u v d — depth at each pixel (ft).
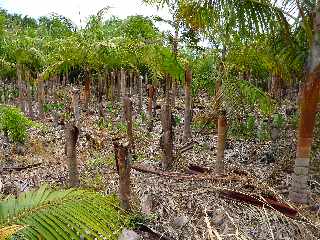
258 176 21.67
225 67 18.85
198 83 32.45
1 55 46.19
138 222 15.29
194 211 15.74
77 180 18.57
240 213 15.16
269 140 29.45
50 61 42.04
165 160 23.06
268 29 16.42
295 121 29.66
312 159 21.54
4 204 7.47
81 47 34.94
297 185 17.47
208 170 21.17
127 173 15.70
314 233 14.30
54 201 7.43
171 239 14.44
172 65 24.70
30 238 6.63
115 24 41.60
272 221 14.71
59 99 57.82
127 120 26.43
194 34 22.61
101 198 7.93
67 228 6.91
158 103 49.03
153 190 17.44
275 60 17.65
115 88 55.67
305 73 16.97
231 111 19.36
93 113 45.60
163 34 26.14
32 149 27.81
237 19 16.34
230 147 28.50
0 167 23.44
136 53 30.42
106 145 29.53
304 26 16.33
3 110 28.35
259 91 18.43
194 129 33.76
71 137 18.04
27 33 57.06
